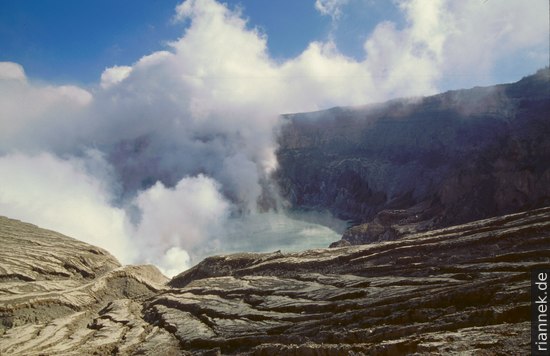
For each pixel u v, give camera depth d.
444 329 18.94
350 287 31.02
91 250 57.75
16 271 47.12
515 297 19.31
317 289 32.59
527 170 54.47
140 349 29.17
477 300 20.88
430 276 28.36
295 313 29.09
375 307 24.23
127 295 51.41
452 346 15.88
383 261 34.38
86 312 44.22
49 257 52.16
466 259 29.03
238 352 25.11
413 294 24.52
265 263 44.56
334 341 21.78
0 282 45.16
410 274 30.00
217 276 48.84
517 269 24.47
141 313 41.91
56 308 43.38
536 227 29.58
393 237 60.31
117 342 32.44
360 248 41.38
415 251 33.75
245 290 37.34
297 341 23.56
